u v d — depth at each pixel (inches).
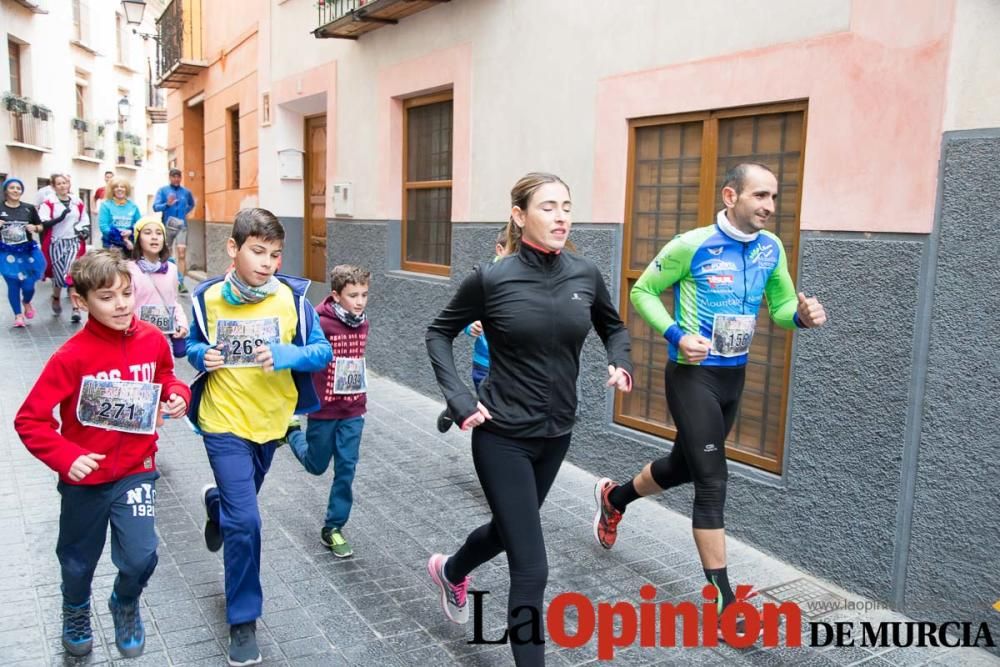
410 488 220.2
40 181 906.1
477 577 168.6
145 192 1473.9
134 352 127.0
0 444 243.9
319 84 392.5
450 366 124.8
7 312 478.3
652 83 202.1
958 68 140.9
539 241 120.4
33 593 155.0
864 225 156.0
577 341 123.0
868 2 154.0
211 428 138.7
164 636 141.2
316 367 139.9
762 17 175.0
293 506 205.2
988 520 138.7
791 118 175.0
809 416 166.7
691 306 149.5
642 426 215.2
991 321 137.1
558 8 234.7
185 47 602.9
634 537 188.5
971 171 139.0
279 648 139.2
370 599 157.5
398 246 343.9
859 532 158.9
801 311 139.4
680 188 201.8
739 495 184.1
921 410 147.8
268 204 468.4
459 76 283.3
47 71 930.1
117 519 127.0
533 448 123.3
